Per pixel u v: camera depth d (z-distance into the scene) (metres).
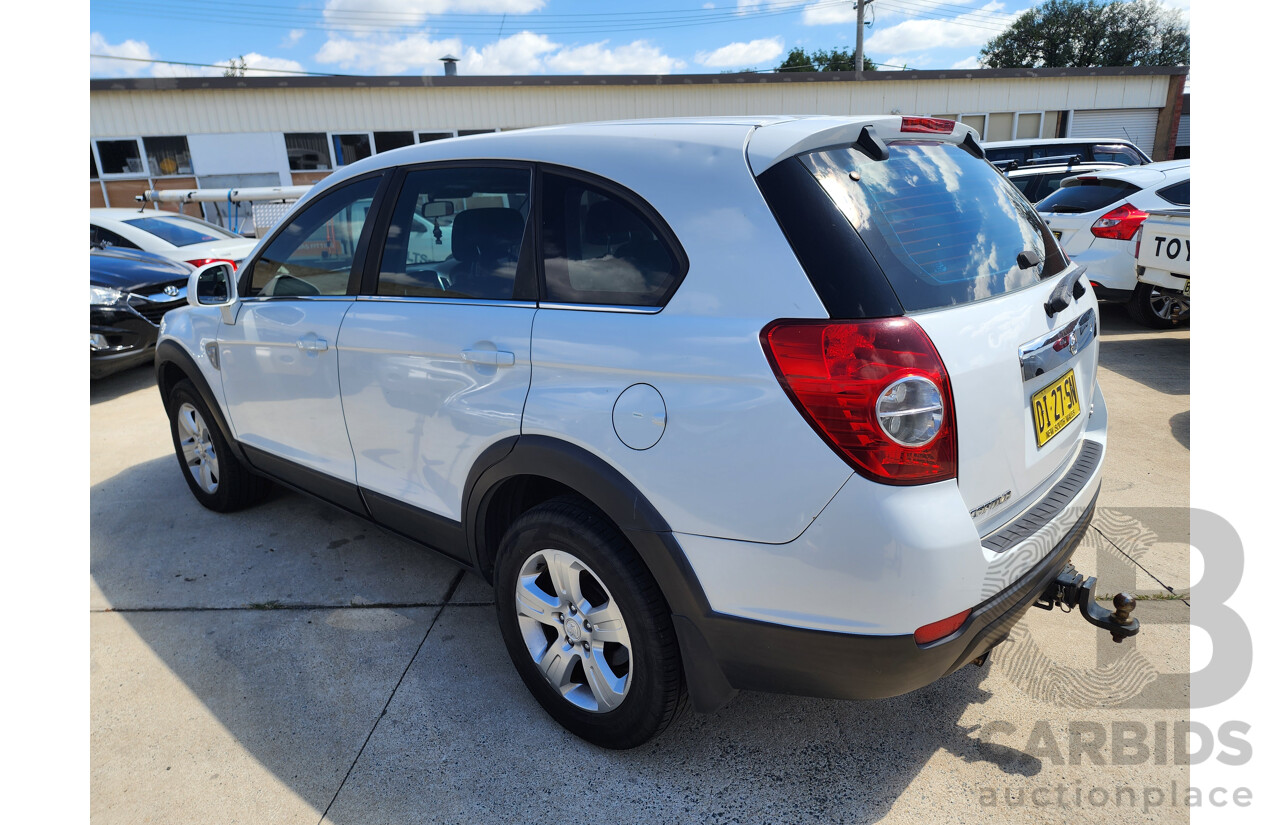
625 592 1.87
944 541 1.54
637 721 1.99
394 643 2.70
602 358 1.84
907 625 1.56
